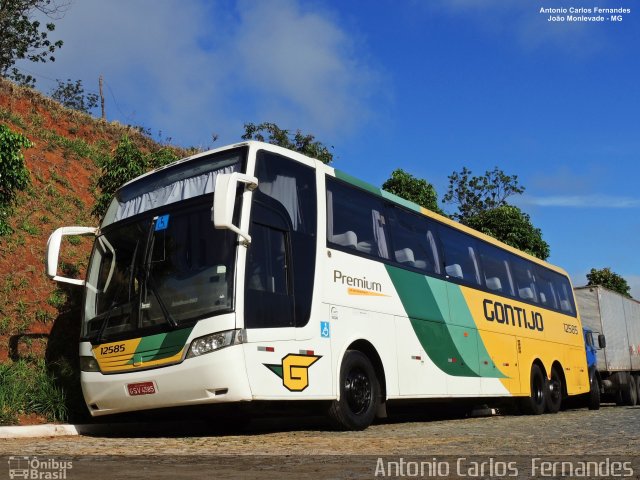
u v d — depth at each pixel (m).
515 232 29.16
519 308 14.78
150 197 9.26
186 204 8.59
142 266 8.52
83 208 17.73
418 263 11.31
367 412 9.23
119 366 8.26
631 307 24.73
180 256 8.29
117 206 9.70
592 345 19.64
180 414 8.42
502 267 14.62
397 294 10.41
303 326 8.37
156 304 8.19
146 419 10.28
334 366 8.72
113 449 6.60
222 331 7.55
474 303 12.82
